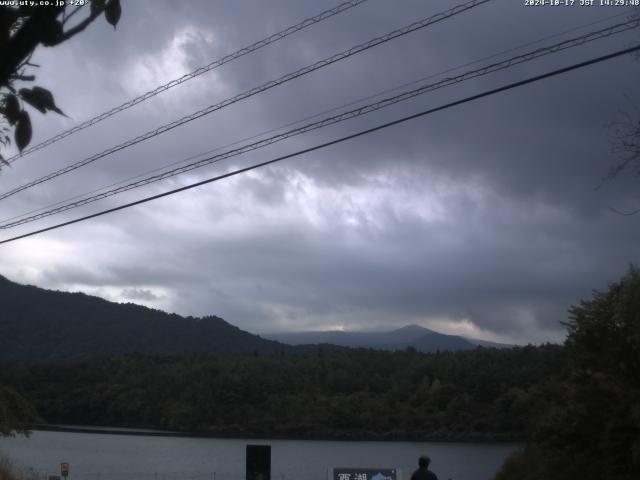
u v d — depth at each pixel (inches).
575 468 842.2
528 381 3415.4
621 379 839.7
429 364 4163.4
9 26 120.6
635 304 810.8
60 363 4837.6
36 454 2810.0
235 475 2186.3
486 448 3014.3
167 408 4190.5
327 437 3774.6
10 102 134.9
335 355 4778.5
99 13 136.6
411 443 3395.7
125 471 2271.2
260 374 4330.7
